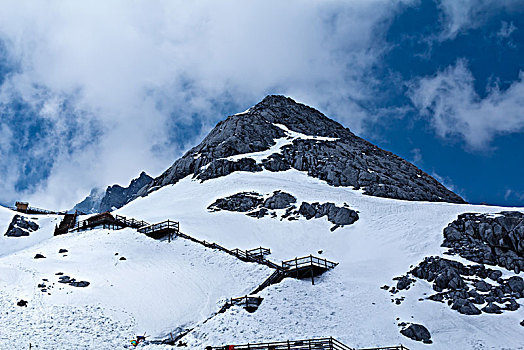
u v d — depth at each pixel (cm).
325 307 3553
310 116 12300
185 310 3362
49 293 3231
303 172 8319
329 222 5628
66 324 2806
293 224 5753
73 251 4359
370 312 3472
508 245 4047
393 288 3816
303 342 2898
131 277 3834
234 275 4041
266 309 3366
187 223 5881
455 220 4756
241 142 9375
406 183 8181
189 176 8912
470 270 3894
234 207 6612
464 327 3200
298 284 3875
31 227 7075
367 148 10212
